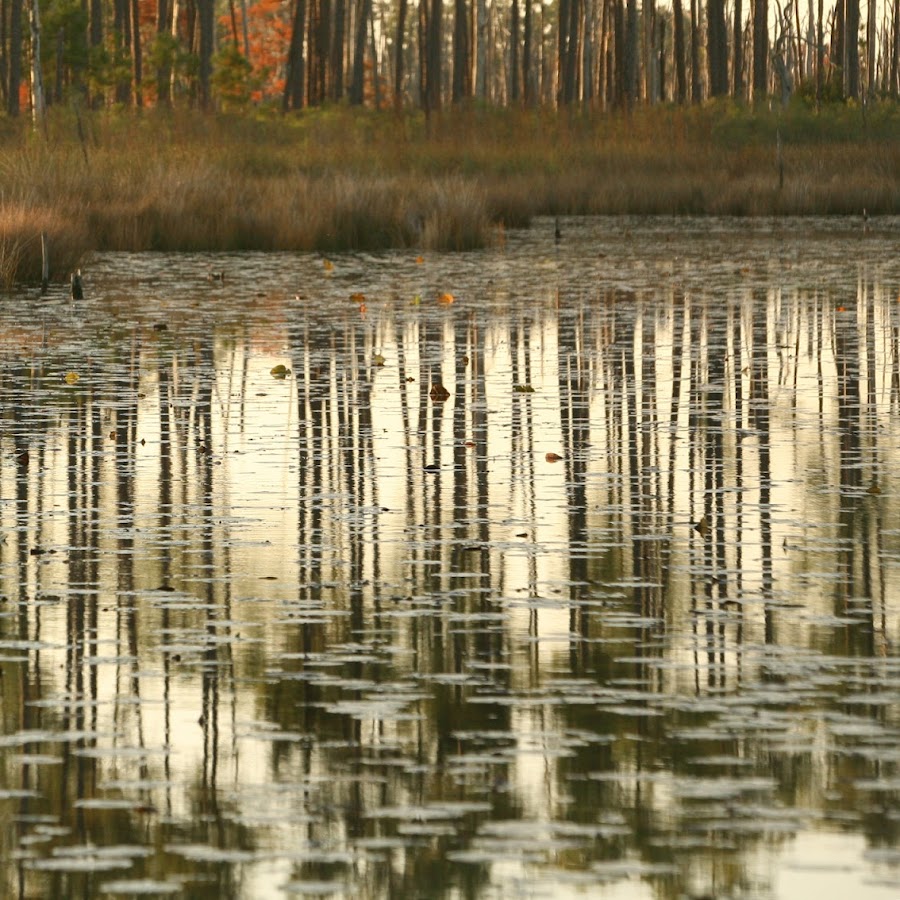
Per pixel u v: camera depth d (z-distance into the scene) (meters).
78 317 26.89
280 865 6.10
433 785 6.88
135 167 46.28
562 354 21.95
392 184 46.69
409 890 5.86
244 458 14.74
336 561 10.96
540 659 8.70
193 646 8.97
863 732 7.50
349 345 23.00
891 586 10.22
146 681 8.34
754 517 12.33
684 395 18.48
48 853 6.23
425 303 28.84
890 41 144.88
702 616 9.55
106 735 7.54
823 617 9.52
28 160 44.44
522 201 52.84
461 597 10.02
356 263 38.19
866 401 18.03
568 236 47.12
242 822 6.51
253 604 9.86
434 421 16.73
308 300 29.61
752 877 5.95
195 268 36.88
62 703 7.99
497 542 11.52
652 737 7.45
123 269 36.66
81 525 12.10
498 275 34.59
